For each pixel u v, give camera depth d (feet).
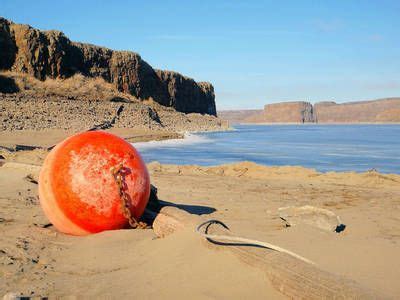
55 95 226.17
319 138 191.52
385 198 29.53
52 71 244.42
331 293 8.37
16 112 157.28
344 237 16.22
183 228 14.71
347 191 32.81
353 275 11.18
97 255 13.96
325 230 17.57
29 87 222.89
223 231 13.14
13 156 55.67
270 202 26.99
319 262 12.36
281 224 19.30
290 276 9.28
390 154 94.07
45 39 242.99
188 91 408.46
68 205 15.87
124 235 15.92
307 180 40.06
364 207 25.72
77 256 14.06
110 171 16.03
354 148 116.98
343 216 22.65
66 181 15.84
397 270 11.67
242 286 9.69
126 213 16.21
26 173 35.35
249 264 10.62
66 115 175.01
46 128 144.56
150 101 324.60
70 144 16.48
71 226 16.29
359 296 8.02
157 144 136.87
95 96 245.45
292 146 127.54
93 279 11.62
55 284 11.26
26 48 231.91
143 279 11.24
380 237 17.30
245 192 31.58
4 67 228.43
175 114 312.50
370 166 68.28
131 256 13.75
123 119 202.69
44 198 16.40
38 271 12.47
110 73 296.71
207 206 24.99
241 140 169.78
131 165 16.44
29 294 10.44
